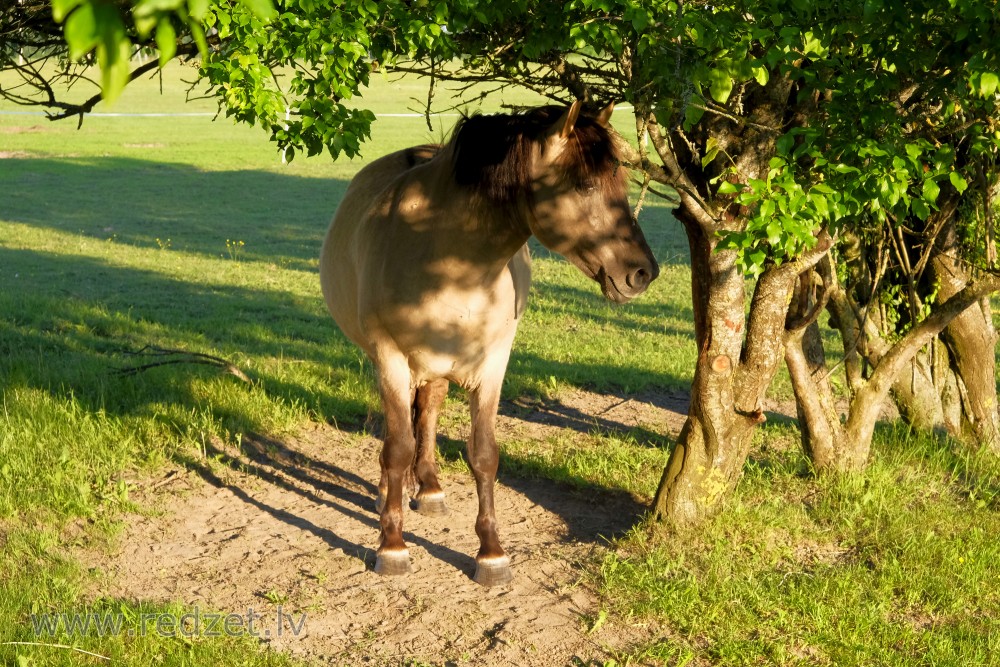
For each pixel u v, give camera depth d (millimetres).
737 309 4359
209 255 13125
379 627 3861
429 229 3848
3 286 10359
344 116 3178
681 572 4234
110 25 1004
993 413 5867
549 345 8555
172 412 6094
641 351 8469
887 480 5148
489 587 4203
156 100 46594
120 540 4555
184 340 8289
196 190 19734
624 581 4148
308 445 5984
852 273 5398
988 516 4828
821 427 5242
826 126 3455
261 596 4074
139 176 21609
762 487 5203
